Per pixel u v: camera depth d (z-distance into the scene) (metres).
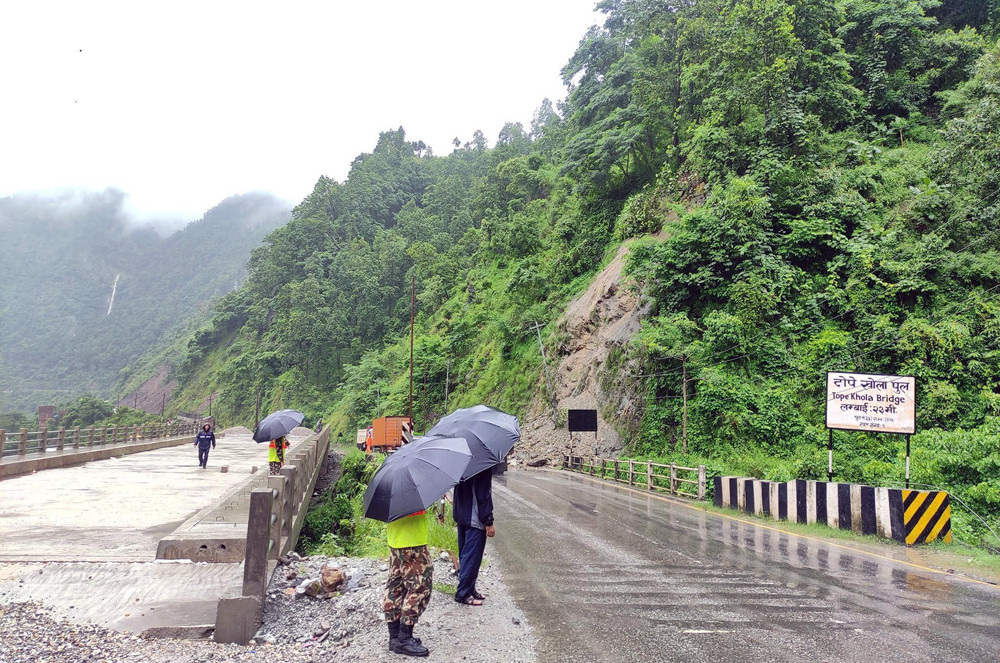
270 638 5.19
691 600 6.59
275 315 121.56
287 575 6.75
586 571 8.10
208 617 5.43
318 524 11.86
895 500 10.82
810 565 8.62
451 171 158.12
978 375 21.39
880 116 36.47
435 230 116.94
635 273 32.06
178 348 175.62
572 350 41.62
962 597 6.84
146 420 85.56
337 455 33.78
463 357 61.28
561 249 53.25
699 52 41.09
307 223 130.75
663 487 21.72
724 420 24.66
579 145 50.81
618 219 43.66
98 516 10.30
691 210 35.66
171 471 18.58
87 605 5.67
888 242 25.61
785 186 29.52
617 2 61.03
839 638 5.27
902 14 37.38
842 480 19.80
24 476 16.56
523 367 47.84
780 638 5.26
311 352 102.19
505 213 82.44
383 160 159.62
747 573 8.02
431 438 5.39
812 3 33.31
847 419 13.21
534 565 8.49
